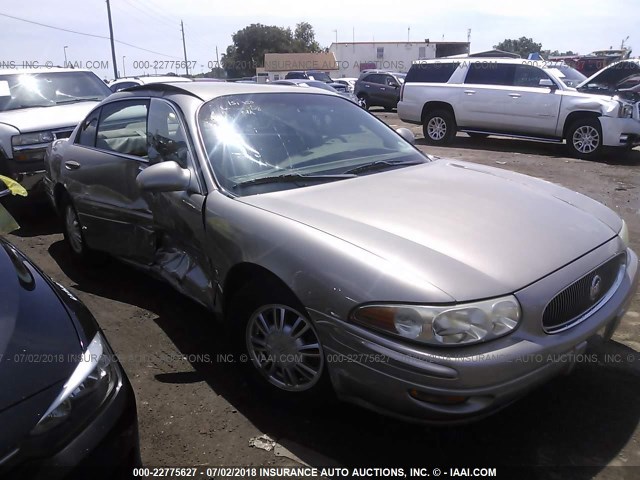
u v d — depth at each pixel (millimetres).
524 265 2342
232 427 2707
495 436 2607
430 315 2111
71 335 2133
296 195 2918
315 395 2619
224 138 3262
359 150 3625
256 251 2660
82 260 4730
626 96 10352
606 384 2994
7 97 7188
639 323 3682
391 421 2727
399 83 21047
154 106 3717
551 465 2420
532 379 2230
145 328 3729
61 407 1861
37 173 6266
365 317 2242
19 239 5770
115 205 3947
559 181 8336
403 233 2477
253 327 2848
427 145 12469
